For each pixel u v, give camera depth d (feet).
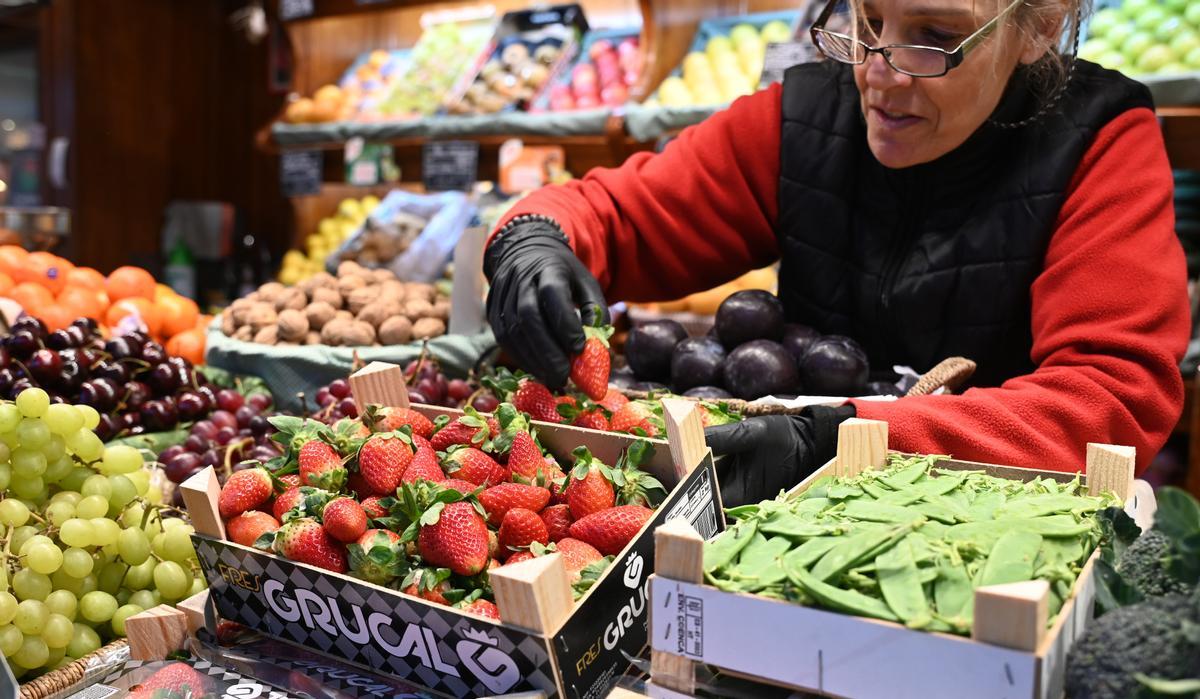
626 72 11.34
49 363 5.31
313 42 13.23
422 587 2.92
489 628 2.63
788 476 3.69
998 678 2.14
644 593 2.93
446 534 2.95
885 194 5.36
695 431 3.23
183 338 8.02
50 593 3.61
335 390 5.54
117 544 3.79
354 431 3.53
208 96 16.16
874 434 3.59
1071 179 4.79
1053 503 2.96
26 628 3.43
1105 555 2.70
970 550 2.55
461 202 9.61
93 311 7.48
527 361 4.14
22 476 3.82
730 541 2.75
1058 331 4.50
